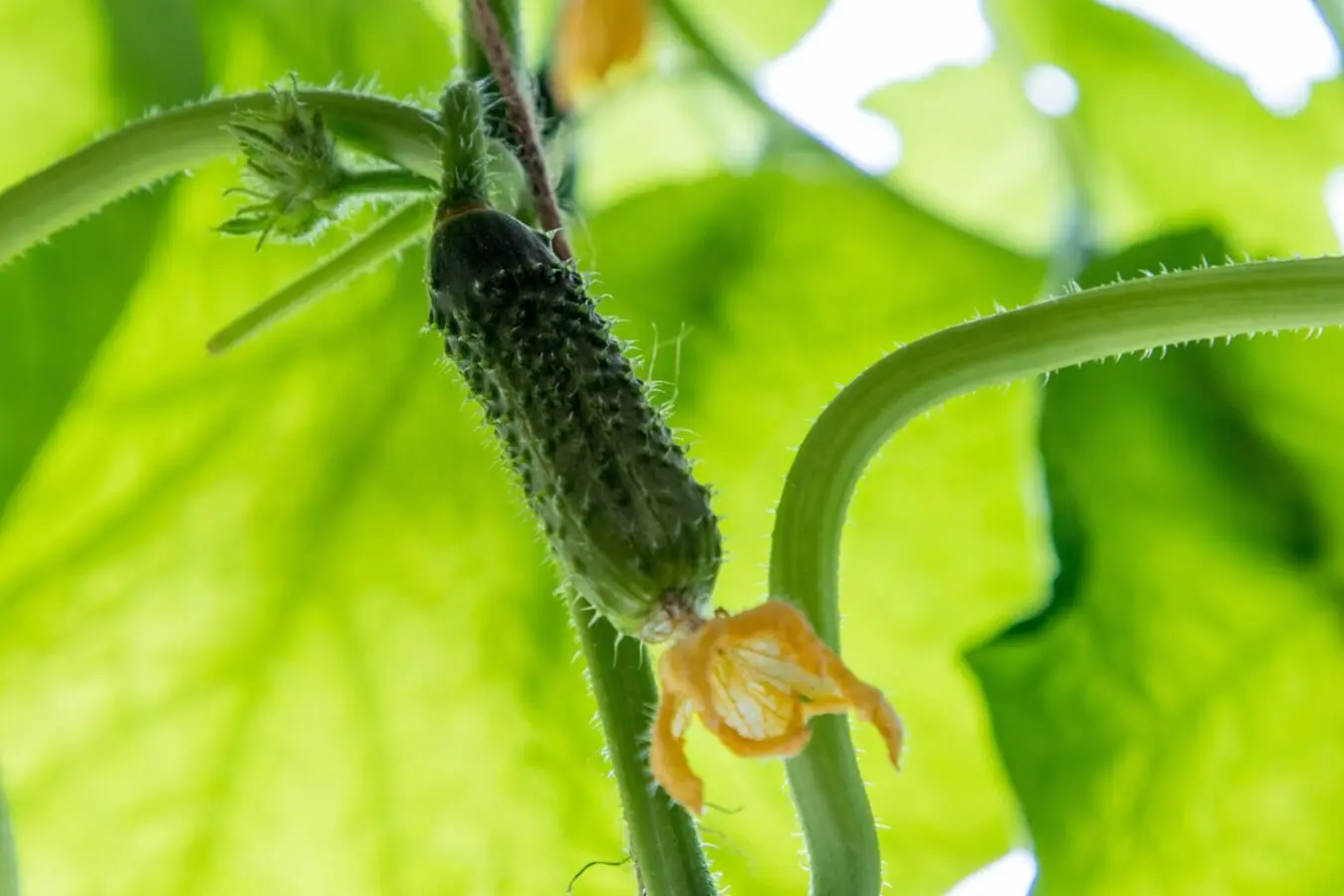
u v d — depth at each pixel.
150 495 0.82
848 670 0.60
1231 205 0.98
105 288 0.78
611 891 0.81
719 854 0.80
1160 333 0.63
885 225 0.83
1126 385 0.79
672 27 0.92
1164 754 0.78
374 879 0.82
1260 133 0.95
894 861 0.83
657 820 0.63
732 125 0.94
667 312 0.84
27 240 0.66
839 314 0.84
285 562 0.83
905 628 0.85
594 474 0.61
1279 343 0.79
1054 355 0.64
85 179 0.66
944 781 0.83
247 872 0.82
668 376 0.84
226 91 0.82
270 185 0.65
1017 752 0.78
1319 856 0.78
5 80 0.79
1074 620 0.78
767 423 0.84
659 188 0.83
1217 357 0.79
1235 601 0.79
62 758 0.81
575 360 0.62
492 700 0.83
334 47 0.82
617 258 0.83
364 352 0.83
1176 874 0.78
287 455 0.83
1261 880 0.78
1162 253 0.78
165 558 0.82
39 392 0.78
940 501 0.85
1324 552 0.79
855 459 0.63
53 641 0.81
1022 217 1.00
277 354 0.82
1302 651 0.79
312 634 0.83
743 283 0.84
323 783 0.83
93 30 0.79
